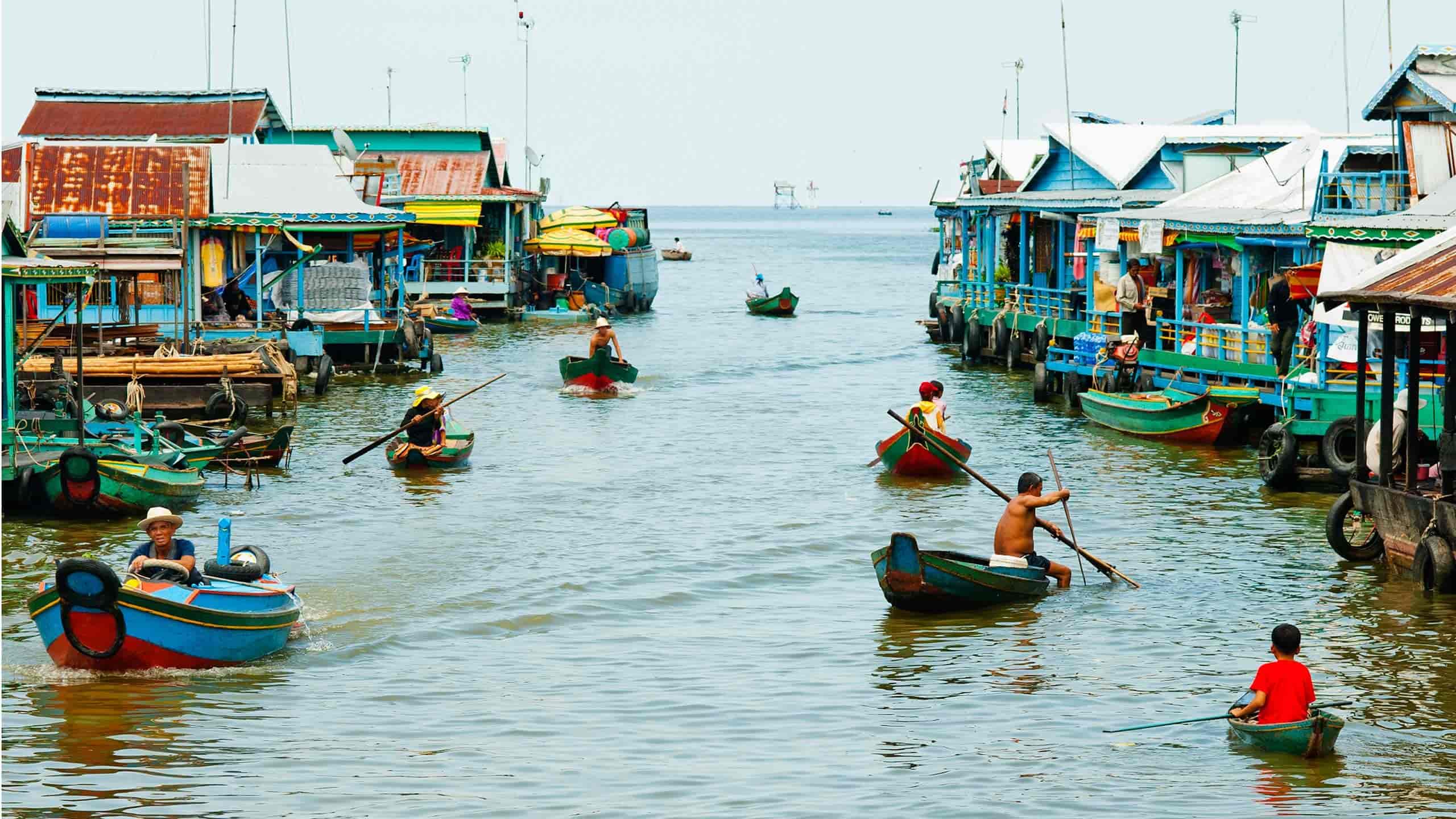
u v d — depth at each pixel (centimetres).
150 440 2825
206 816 1370
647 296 7856
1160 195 4712
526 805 1407
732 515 2661
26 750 1520
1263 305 3619
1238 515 2638
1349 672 1778
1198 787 1437
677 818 1379
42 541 2389
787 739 1580
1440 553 2062
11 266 2597
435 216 6775
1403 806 1389
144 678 1753
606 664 1838
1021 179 6234
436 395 3133
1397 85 3422
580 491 2878
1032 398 4266
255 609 1814
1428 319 2683
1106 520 2602
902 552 2014
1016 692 1723
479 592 2139
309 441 3422
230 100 5478
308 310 4788
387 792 1433
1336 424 2788
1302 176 3794
